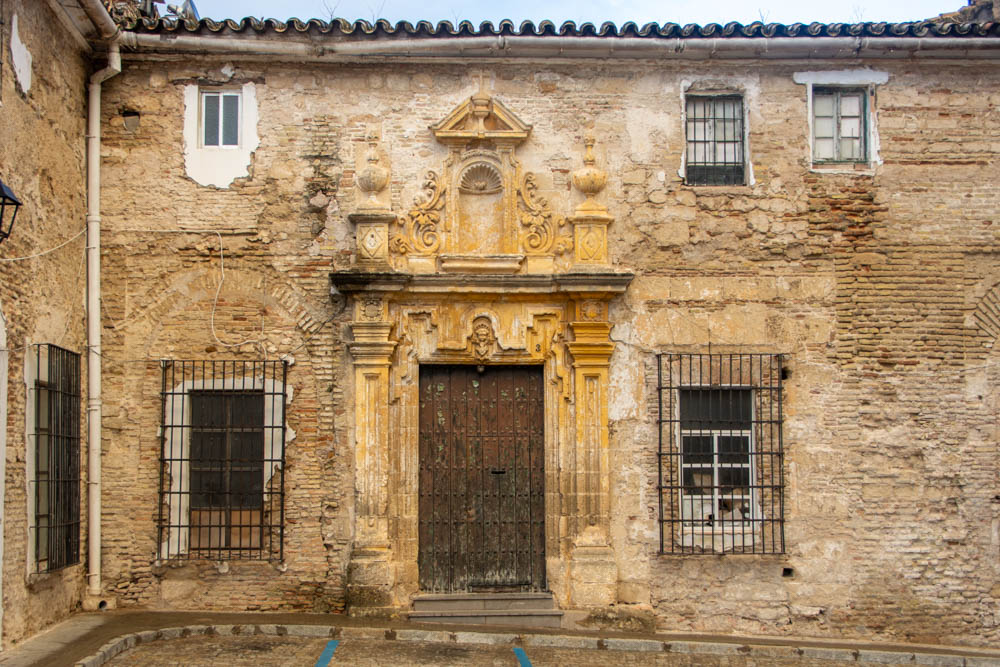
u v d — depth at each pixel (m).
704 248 12.84
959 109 13.09
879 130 13.03
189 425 12.46
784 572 12.59
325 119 12.77
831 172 12.98
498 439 12.79
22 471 10.45
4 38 10.20
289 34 12.43
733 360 12.77
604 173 12.81
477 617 12.20
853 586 12.55
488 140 12.80
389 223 12.64
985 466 12.70
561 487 12.55
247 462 12.49
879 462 12.67
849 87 13.18
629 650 11.55
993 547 12.62
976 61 13.06
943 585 12.57
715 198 12.91
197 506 12.46
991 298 12.91
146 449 12.39
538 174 12.87
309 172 12.72
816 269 12.87
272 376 12.50
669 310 12.77
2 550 9.94
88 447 12.23
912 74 13.11
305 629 11.46
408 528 12.46
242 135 12.73
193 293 12.57
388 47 12.50
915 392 12.75
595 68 12.98
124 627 11.20
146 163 12.63
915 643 12.46
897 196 12.97
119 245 12.54
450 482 12.72
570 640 11.57
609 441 12.61
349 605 12.12
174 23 12.34
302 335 12.57
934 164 13.02
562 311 12.77
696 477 12.75
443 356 12.70
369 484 12.32
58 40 11.63
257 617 11.98
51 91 11.43
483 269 12.61
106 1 12.29
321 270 12.62
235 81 12.77
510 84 12.92
